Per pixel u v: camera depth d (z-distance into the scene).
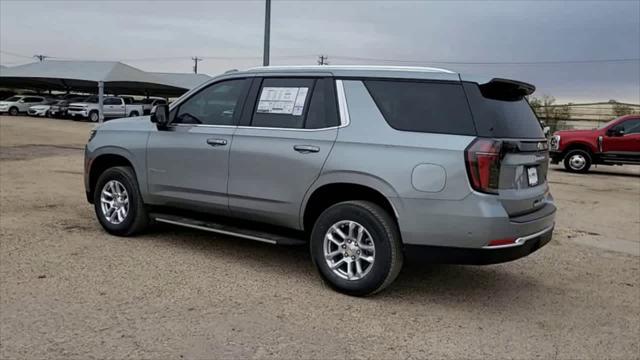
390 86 4.59
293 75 5.07
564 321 4.35
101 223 6.32
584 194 12.23
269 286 4.80
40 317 3.91
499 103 4.46
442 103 4.36
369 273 4.48
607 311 4.62
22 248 5.57
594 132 16.92
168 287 4.65
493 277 5.45
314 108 4.87
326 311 4.29
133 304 4.23
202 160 5.42
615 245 7.17
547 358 3.66
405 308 4.45
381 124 4.51
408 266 5.68
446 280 5.27
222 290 4.64
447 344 3.81
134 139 5.99
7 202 7.93
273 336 3.79
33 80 45.69
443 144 4.21
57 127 30.27
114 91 59.22
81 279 4.73
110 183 6.23
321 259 4.74
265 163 4.99
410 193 4.25
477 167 4.09
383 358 3.55
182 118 5.71
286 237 5.04
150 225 6.65
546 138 5.12
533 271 5.76
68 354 3.38
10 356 3.33
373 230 4.43
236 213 5.29
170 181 5.69
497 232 4.10
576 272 5.79
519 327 4.18
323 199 4.87
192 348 3.54
